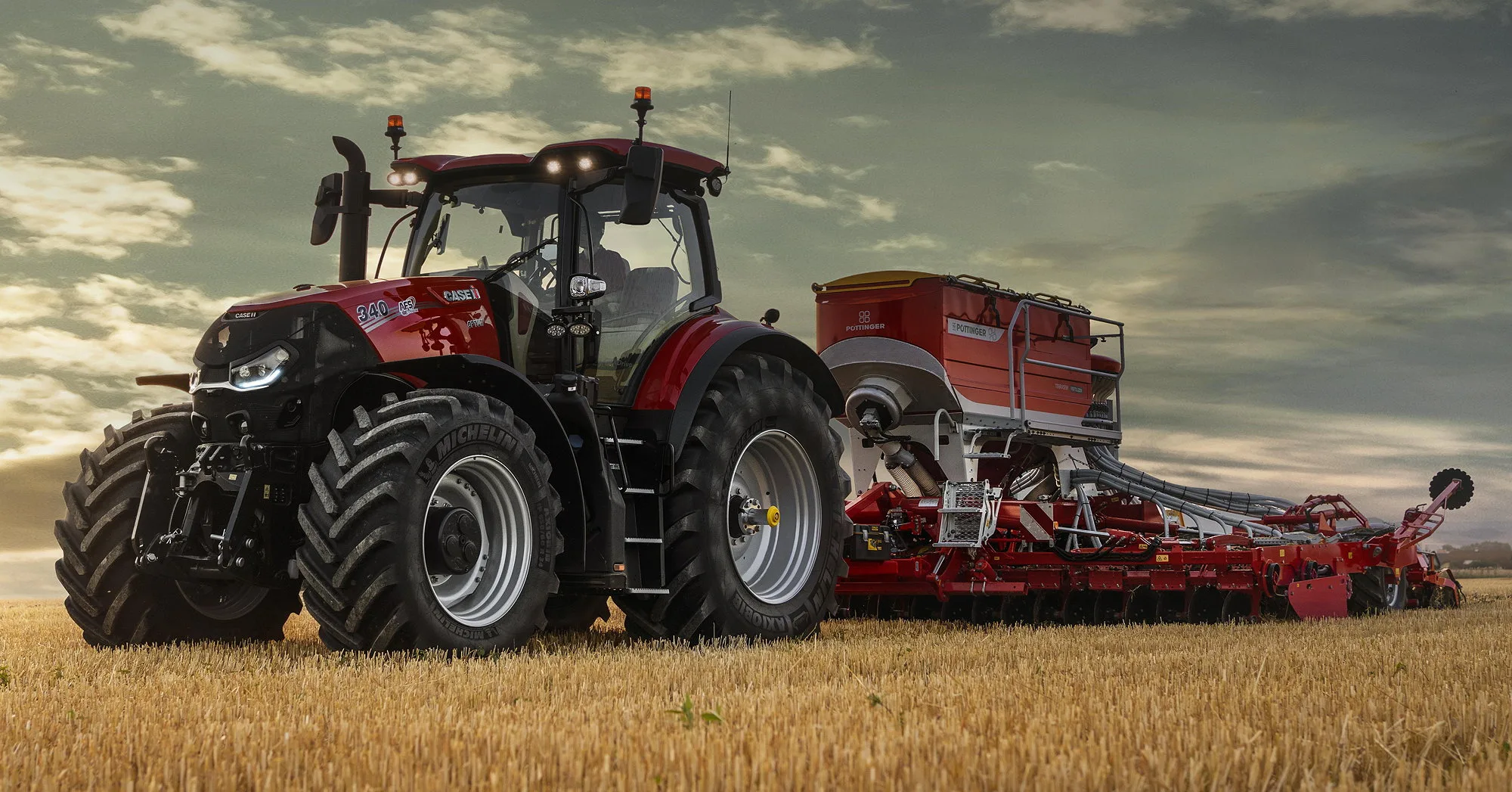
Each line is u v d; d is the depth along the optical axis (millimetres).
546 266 6738
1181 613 10664
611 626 8719
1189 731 3436
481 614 5848
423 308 6113
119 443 6480
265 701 4199
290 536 5879
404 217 7121
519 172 6855
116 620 6449
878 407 10836
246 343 5895
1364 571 10984
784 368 7594
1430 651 6652
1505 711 3949
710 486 6820
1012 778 2775
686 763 2957
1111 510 11961
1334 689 4691
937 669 5707
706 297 7457
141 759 3174
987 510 9383
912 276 10773
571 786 2816
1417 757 3381
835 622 9859
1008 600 10125
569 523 6273
